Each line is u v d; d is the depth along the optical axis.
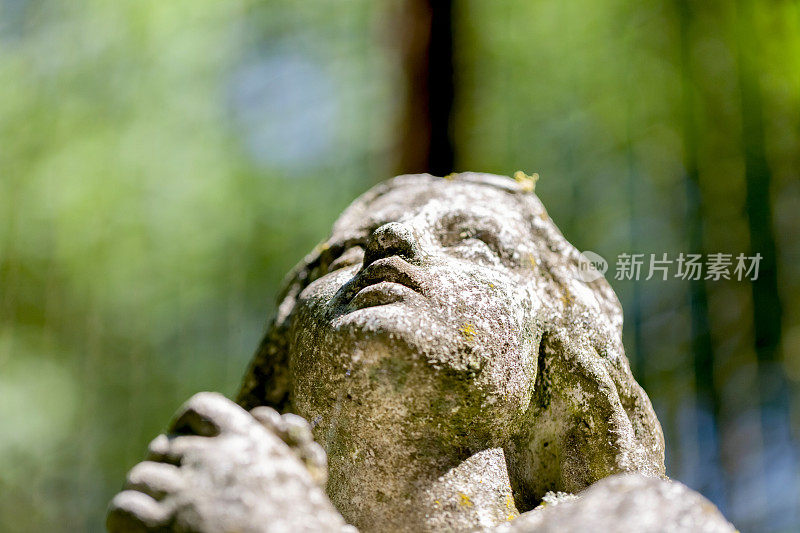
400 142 7.24
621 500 1.84
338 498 2.29
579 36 8.87
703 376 7.14
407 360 2.14
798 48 7.77
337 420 2.27
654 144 8.18
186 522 1.69
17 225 9.59
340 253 2.67
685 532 1.78
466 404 2.21
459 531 2.19
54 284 9.55
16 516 8.52
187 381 9.12
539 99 8.87
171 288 9.44
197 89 9.90
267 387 2.71
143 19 9.99
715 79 7.97
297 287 2.80
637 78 8.42
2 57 10.23
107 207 9.59
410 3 7.36
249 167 9.70
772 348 7.12
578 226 8.28
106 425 9.12
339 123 9.59
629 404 2.52
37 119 9.98
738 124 7.76
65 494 8.77
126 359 9.31
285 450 1.81
